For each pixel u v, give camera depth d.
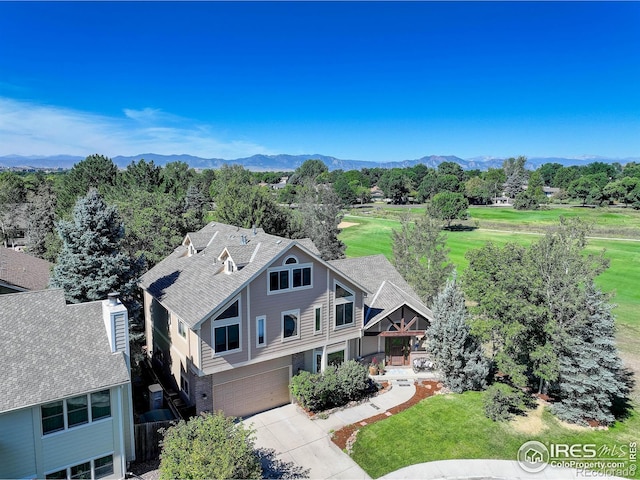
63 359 15.52
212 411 20.66
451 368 23.73
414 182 172.25
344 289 24.50
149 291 25.45
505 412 20.78
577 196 129.00
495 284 23.03
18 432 14.09
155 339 26.77
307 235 51.62
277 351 22.06
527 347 22.17
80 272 23.62
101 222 24.02
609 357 20.05
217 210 51.25
